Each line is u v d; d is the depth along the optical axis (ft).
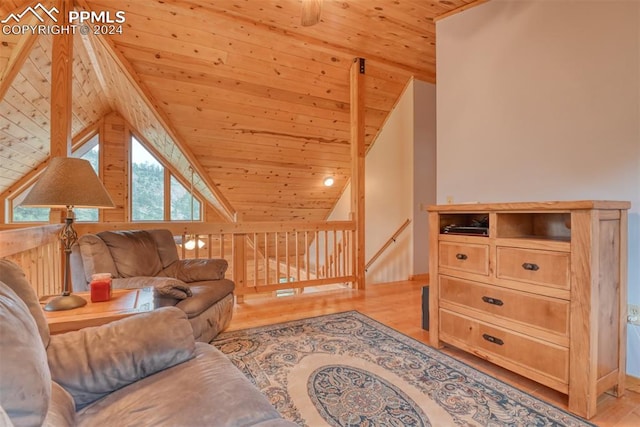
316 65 13.23
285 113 14.51
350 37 12.21
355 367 6.98
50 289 7.95
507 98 8.93
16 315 2.83
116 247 8.23
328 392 6.04
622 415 5.49
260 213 20.27
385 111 16.67
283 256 22.22
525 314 6.24
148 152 20.43
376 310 11.06
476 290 7.11
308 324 9.62
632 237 6.71
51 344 3.82
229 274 18.85
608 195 7.07
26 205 5.19
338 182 19.62
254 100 13.56
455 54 10.25
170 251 9.68
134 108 15.48
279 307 11.37
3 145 13.51
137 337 3.98
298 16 10.87
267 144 15.70
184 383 3.59
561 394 6.06
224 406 3.18
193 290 8.03
